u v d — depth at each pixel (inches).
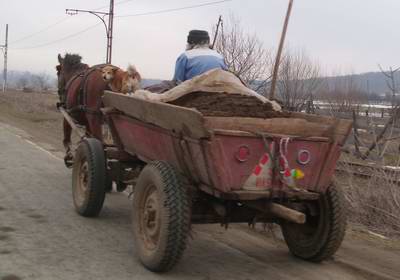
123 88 325.7
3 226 279.0
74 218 301.9
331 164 216.5
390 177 340.5
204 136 191.3
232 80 255.4
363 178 382.6
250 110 238.5
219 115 226.4
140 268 226.8
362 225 324.2
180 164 219.0
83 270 221.1
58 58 459.8
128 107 251.4
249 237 288.2
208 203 225.6
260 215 234.7
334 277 229.1
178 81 273.9
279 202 221.8
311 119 236.2
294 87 684.1
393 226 318.7
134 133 257.4
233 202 225.8
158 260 212.4
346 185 362.6
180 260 223.1
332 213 229.5
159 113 218.2
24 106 1434.5
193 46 281.9
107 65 354.6
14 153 541.3
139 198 229.0
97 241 262.4
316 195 216.8
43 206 325.4
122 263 232.2
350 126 213.6
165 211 206.5
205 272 229.0
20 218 296.4
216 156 193.3
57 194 359.9
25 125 927.7
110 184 318.7
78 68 426.6
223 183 196.2
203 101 241.3
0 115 1134.4
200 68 269.0
